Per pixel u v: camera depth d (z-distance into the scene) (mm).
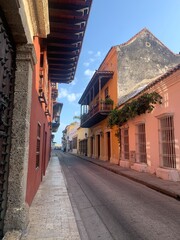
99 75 20516
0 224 3688
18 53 4277
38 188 8117
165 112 10555
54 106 27641
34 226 4406
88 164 20141
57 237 3904
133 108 13219
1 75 3266
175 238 4078
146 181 9641
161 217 5242
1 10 3230
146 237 4133
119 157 17781
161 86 10938
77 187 9039
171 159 10328
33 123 5602
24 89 4227
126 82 19266
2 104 3309
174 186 8438
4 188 3869
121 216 5348
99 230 4504
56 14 6426
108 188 8836
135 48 20156
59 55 9414
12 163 4004
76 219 5156
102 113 19781
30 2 4180
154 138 11828
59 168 16000
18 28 3734
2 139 3666
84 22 6914
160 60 20453
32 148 5566
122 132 17156
